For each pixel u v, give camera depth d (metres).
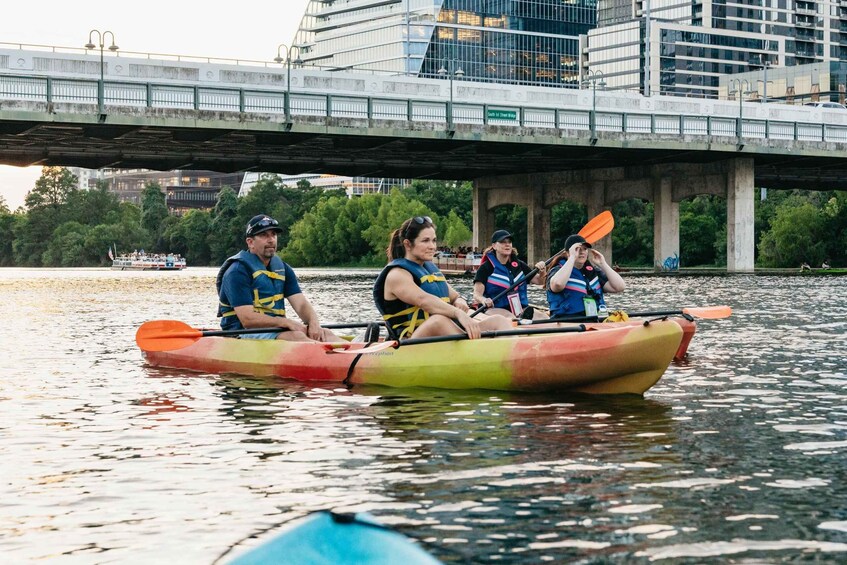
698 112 59.50
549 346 9.50
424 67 140.88
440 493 5.65
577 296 11.73
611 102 56.12
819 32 166.88
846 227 78.31
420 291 10.23
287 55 43.31
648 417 8.20
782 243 78.94
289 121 40.75
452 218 96.12
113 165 51.69
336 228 111.81
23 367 12.20
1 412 8.70
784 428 7.66
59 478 6.12
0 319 22.14
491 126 45.53
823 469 6.20
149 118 37.75
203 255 142.75
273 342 11.20
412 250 10.46
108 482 6.01
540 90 53.97
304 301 11.91
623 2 174.38
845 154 55.47
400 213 102.06
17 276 69.94
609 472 6.15
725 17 157.62
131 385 10.45
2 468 6.40
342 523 1.99
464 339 10.07
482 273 12.47
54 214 150.50
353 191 161.00
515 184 68.12
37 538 4.87
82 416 8.48
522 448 6.93
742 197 56.69
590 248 12.49
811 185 72.94
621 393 9.43
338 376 10.51
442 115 44.66
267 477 6.11
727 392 9.62
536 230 67.38
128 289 42.62
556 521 5.07
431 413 8.49
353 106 42.53
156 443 7.24
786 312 21.50
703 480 5.93
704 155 54.66
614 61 151.00
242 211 135.12
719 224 91.31
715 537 4.78
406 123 43.44
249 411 8.68
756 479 5.94
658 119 50.44
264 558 1.94
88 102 36.81
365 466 6.39
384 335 11.84
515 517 5.14
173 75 43.81
